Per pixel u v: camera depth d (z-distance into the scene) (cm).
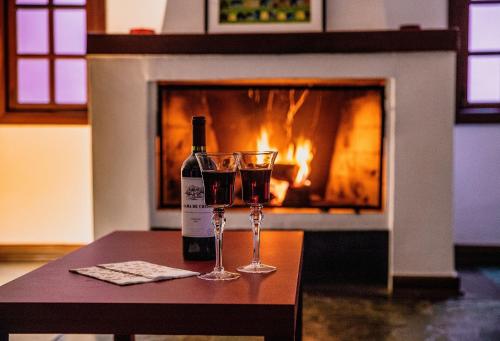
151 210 362
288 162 369
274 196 370
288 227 358
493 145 423
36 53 436
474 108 428
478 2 425
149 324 129
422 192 347
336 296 335
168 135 368
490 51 426
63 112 432
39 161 432
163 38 351
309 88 363
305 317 298
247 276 151
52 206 433
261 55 349
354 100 363
